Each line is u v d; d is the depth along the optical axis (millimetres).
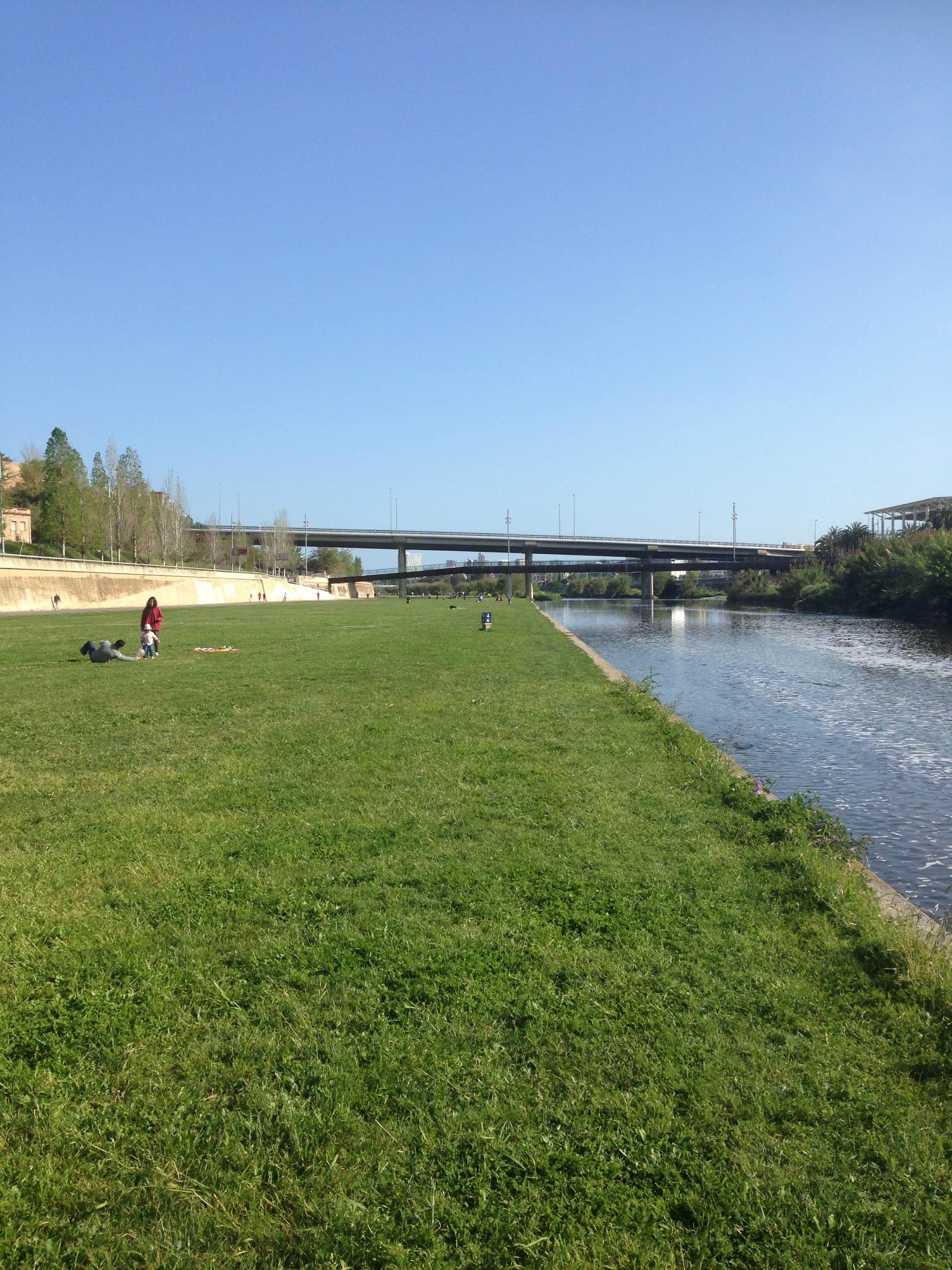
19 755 13180
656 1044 4992
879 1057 4926
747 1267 3486
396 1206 3754
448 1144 4117
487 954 6125
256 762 12594
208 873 7758
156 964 5949
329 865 8047
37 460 130125
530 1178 3941
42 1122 4277
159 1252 3498
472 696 20266
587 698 20125
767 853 8688
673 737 15008
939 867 10406
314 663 28312
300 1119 4262
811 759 16453
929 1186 3904
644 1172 3973
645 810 10219
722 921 6887
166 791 10883
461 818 9625
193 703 18922
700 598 178250
